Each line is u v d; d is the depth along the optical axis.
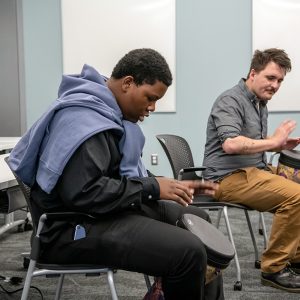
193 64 4.57
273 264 2.04
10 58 4.69
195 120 4.64
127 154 1.28
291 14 4.38
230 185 2.09
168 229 1.18
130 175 1.28
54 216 1.20
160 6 4.49
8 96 4.74
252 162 2.23
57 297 1.63
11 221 3.15
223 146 2.10
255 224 3.33
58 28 4.63
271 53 2.18
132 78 1.26
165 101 4.61
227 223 2.09
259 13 4.39
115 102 1.28
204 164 2.30
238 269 2.08
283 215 1.97
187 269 1.13
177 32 4.55
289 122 2.14
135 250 1.15
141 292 2.07
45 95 4.72
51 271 1.21
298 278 2.03
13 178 1.73
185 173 2.35
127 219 1.21
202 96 4.61
